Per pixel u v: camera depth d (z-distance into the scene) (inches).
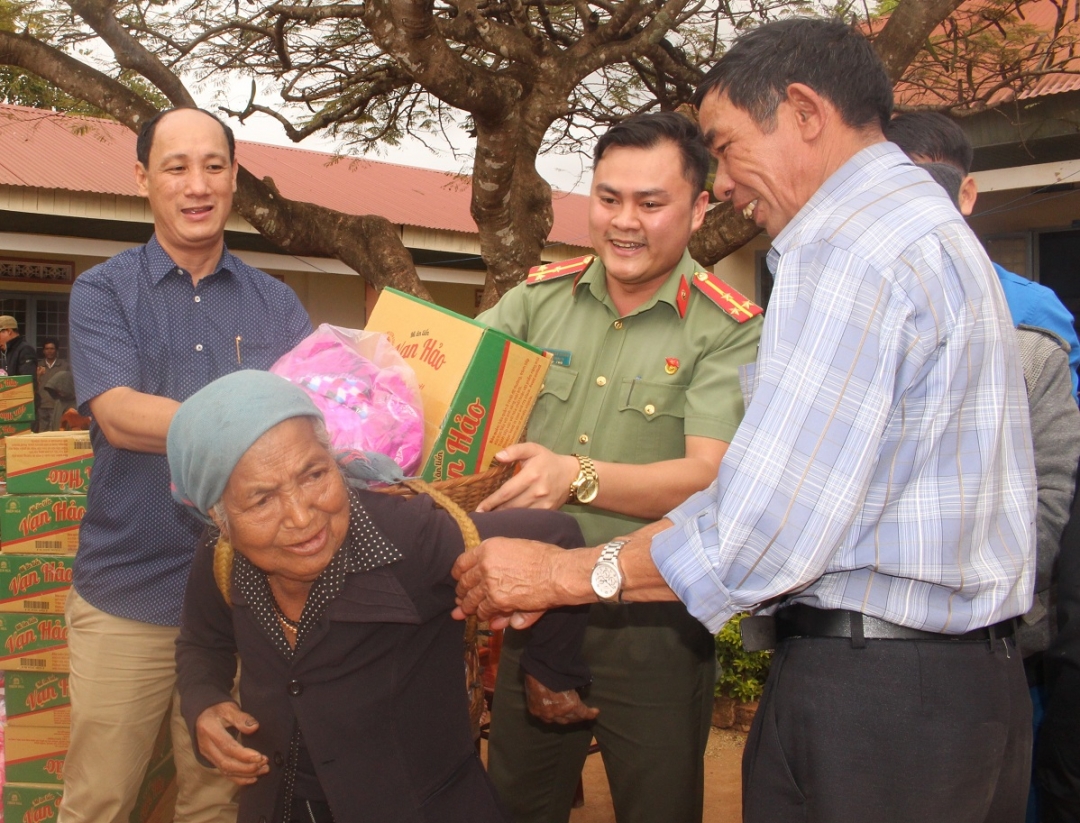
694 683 91.7
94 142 484.7
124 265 97.9
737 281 426.3
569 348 97.8
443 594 63.6
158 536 94.7
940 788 57.6
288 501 55.2
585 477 77.4
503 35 186.4
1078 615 79.9
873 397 54.8
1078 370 105.3
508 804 98.4
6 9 195.6
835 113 61.9
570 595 62.2
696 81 245.9
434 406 77.3
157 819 115.4
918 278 55.7
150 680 97.0
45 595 113.7
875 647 58.2
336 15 220.5
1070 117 290.4
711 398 88.2
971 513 56.5
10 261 487.8
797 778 61.1
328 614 59.2
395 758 61.4
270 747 62.9
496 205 183.8
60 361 383.9
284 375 75.3
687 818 93.0
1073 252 353.1
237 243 456.4
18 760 115.5
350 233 217.3
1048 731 82.5
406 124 277.4
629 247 88.4
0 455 174.7
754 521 55.4
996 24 231.3
